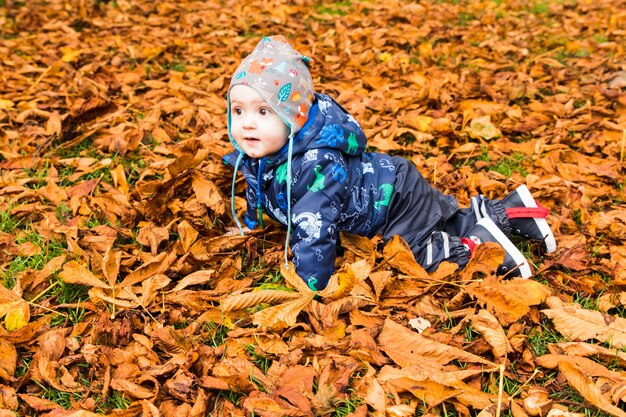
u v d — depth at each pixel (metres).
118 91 4.53
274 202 2.69
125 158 3.63
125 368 2.11
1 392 2.03
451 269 2.56
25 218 3.05
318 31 6.07
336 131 2.54
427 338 2.21
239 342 2.23
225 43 5.66
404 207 2.74
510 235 2.94
